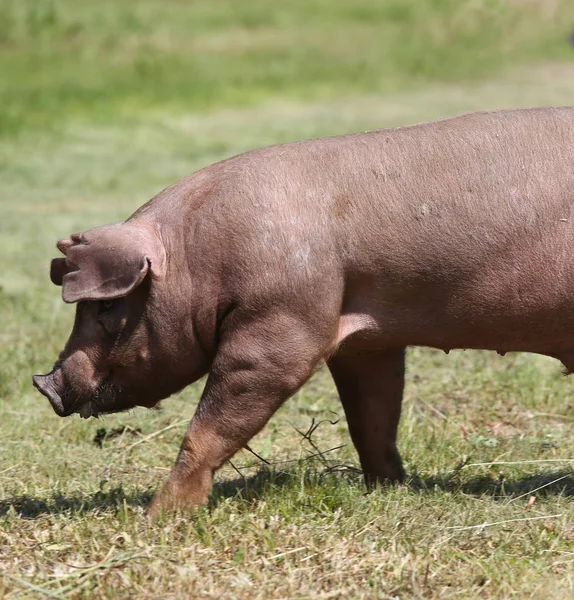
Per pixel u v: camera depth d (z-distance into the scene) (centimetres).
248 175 2134
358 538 2056
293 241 2080
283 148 2177
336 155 2134
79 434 2845
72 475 2555
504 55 10738
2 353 3422
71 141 7138
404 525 2091
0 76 9125
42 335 3619
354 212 2097
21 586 1900
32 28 10281
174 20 12612
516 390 3109
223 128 7500
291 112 8162
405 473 2445
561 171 2097
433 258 2094
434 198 2091
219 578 1909
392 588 1870
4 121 7481
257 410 2136
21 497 2378
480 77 9762
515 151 2108
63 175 6138
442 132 2139
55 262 2238
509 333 2173
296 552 1995
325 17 13312
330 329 2112
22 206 5434
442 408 3016
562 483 2392
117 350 2186
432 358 3447
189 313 2148
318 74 9975
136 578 1906
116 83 9069
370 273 2109
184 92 8869
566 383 3148
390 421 2391
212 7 14000
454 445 2664
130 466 2622
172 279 2141
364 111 8019
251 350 2105
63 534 2098
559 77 9488
